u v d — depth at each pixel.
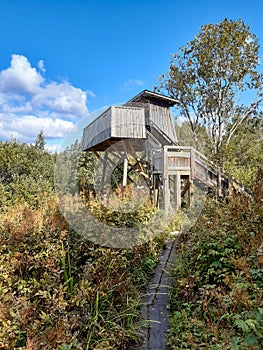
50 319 2.67
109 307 3.22
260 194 3.73
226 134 21.45
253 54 20.05
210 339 2.43
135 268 4.32
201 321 2.73
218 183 9.32
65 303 2.75
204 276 3.44
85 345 2.66
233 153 18.81
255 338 1.84
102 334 2.77
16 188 11.37
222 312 2.52
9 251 3.44
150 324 3.26
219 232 3.67
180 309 3.36
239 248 3.28
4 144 16.02
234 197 4.33
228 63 19.88
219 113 20.64
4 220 4.02
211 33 19.95
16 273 3.40
